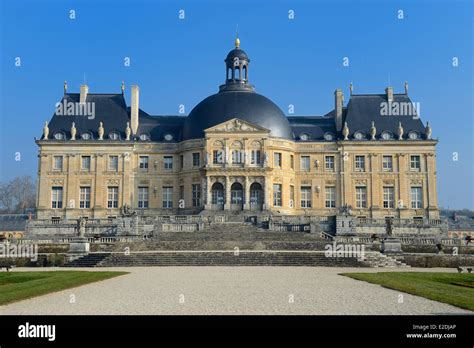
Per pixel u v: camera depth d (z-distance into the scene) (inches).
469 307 882.1
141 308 895.1
